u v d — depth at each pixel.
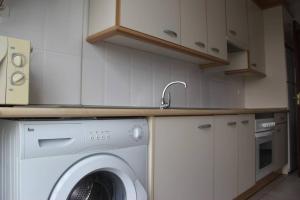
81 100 1.62
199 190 1.63
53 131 0.89
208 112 1.72
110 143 1.06
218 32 2.33
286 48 3.61
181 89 2.45
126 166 1.11
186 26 1.93
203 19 2.13
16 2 1.36
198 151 1.63
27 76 1.00
